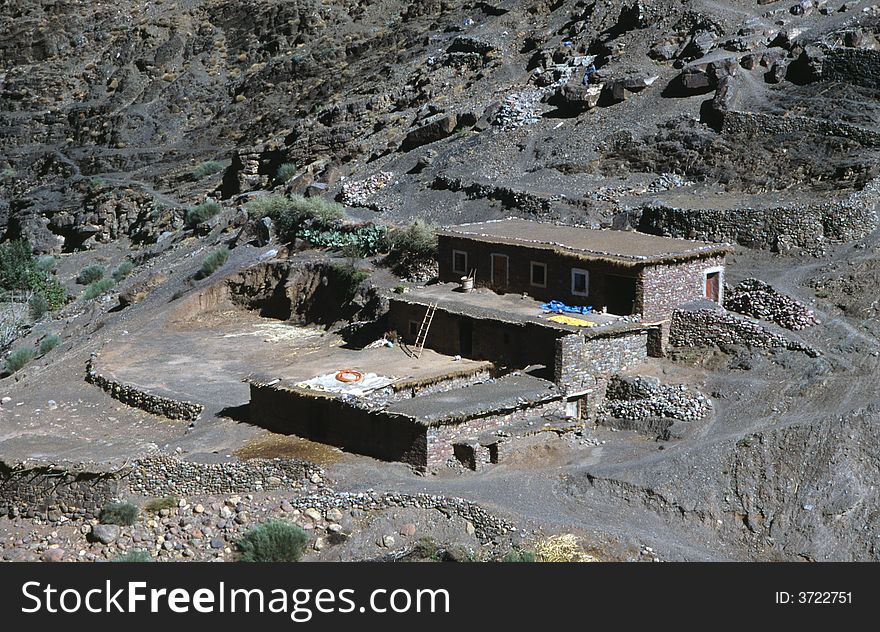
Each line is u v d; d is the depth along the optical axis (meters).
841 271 55.62
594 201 66.25
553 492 45.19
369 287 64.31
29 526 46.75
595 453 47.69
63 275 95.19
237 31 131.62
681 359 52.53
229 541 44.31
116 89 129.75
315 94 111.81
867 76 68.31
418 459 46.12
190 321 68.88
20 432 53.91
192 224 88.19
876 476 44.00
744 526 43.53
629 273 52.41
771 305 53.97
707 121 70.75
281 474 46.41
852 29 72.75
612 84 76.50
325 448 48.28
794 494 44.09
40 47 140.50
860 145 64.25
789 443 45.91
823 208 58.06
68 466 46.91
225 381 57.62
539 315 52.81
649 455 46.97
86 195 109.69
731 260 58.81
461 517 43.72
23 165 123.75
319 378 51.22
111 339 65.81
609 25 88.50
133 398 56.38
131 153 117.00
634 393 50.31
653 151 70.12
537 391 49.16
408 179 77.31
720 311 52.69
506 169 73.94
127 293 74.38
